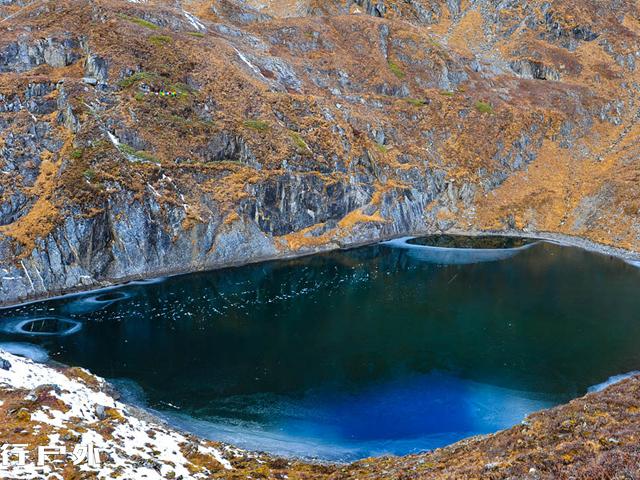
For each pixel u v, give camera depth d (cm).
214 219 7306
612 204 8919
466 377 4419
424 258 7819
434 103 10775
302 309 5853
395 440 3569
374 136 9619
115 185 6719
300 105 9125
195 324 5428
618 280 6800
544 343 5016
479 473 2067
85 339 5025
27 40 8106
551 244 8562
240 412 3897
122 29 8612
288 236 8050
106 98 7575
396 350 4900
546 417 2767
